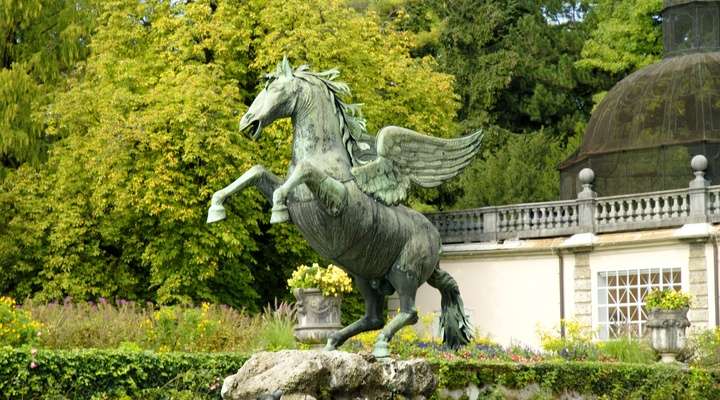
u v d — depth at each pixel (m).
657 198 33.81
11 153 38.88
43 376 16.92
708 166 34.50
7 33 40.38
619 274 34.19
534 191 47.12
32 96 38.59
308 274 23.48
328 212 14.17
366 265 14.92
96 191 33.69
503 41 52.81
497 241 36.38
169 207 32.91
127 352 17.69
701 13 37.03
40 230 35.22
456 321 16.22
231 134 33.97
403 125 37.38
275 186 14.26
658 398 23.17
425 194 46.88
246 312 33.66
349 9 37.78
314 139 14.50
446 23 52.22
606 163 36.19
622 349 27.42
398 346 24.22
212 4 37.66
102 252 35.59
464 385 20.55
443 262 37.31
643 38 50.84
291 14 35.66
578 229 35.00
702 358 27.38
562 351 27.61
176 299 33.50
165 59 36.00
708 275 32.53
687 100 35.34
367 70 36.81
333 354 14.08
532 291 35.66
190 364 18.11
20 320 20.92
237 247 33.97
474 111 51.66
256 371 13.84
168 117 33.38
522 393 21.28
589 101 53.00
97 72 35.81
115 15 36.41
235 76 36.62
